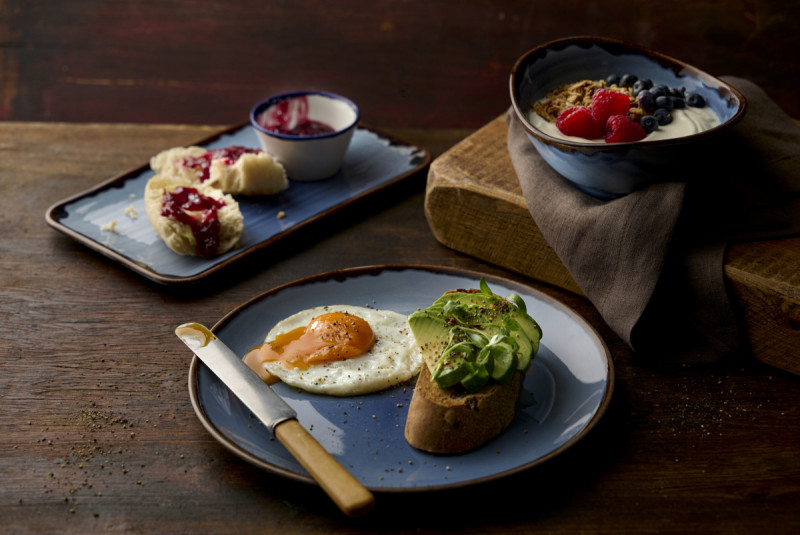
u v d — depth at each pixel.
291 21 1.22
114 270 0.80
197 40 1.25
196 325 0.72
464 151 0.83
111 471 0.66
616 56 0.80
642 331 0.72
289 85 1.27
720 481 0.65
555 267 0.78
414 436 0.66
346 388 0.69
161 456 0.67
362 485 0.61
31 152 0.93
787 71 1.18
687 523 0.63
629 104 0.75
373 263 0.81
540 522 0.63
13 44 1.26
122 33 1.25
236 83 1.28
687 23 1.17
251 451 0.65
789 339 0.71
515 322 0.68
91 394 0.71
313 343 0.71
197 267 0.79
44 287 0.79
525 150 0.80
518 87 0.77
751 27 1.16
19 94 1.30
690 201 0.73
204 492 0.65
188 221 0.80
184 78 1.28
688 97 0.76
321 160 0.88
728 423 0.68
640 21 1.18
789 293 0.70
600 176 0.73
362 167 0.91
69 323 0.76
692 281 0.72
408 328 0.73
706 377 0.71
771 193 0.76
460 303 0.69
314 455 0.62
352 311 0.74
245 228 0.83
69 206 0.85
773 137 0.79
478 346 0.66
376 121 1.28
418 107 1.27
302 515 0.64
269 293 0.74
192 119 1.31
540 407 0.68
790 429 0.68
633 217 0.72
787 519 0.63
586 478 0.65
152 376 0.72
